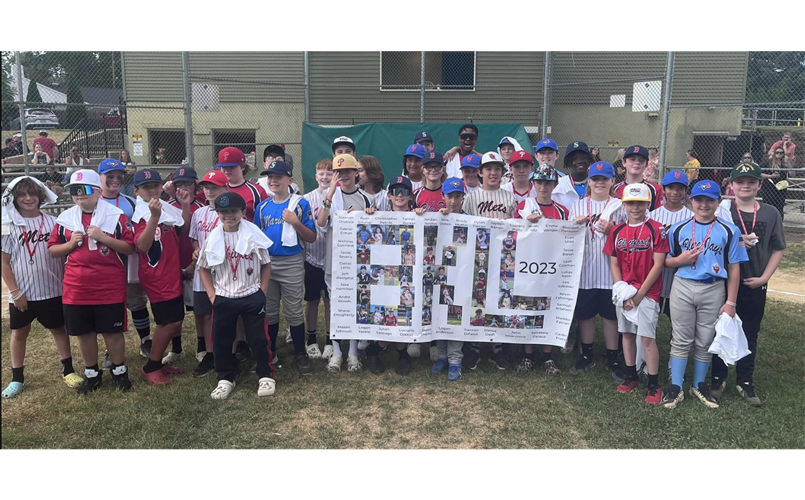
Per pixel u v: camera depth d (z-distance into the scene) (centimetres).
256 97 1289
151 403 421
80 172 420
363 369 492
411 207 499
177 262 462
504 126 1041
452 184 460
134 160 1291
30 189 423
